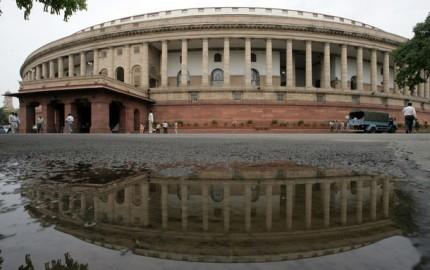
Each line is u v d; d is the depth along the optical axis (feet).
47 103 116.78
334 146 30.73
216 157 19.76
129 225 5.08
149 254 3.74
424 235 4.43
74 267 3.28
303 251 3.82
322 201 6.99
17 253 3.76
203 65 142.72
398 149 25.94
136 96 124.26
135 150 27.07
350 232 4.61
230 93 138.92
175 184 9.46
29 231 4.72
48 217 5.65
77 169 13.75
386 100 160.04
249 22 140.56
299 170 12.99
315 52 166.81
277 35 143.54
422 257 3.57
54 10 35.68
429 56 114.52
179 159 18.60
